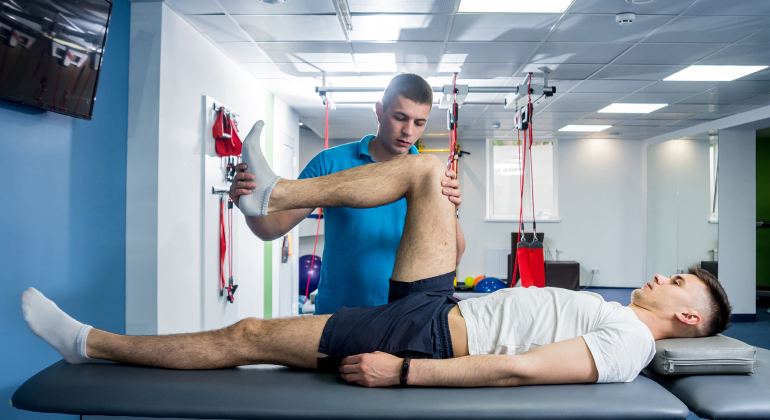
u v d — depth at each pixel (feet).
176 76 9.45
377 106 5.14
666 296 4.61
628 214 25.94
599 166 26.07
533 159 26.37
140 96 8.72
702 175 21.03
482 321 4.16
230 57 12.36
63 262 6.96
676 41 11.11
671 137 23.44
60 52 6.22
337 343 3.93
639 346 3.73
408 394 3.46
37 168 6.42
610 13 9.52
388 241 5.01
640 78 14.26
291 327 4.05
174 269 9.37
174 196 9.36
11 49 5.52
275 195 4.14
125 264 8.64
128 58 8.73
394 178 4.26
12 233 5.98
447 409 3.31
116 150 8.35
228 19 9.85
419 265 4.26
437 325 4.00
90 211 7.61
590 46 11.46
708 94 16.16
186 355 3.99
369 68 13.29
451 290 4.39
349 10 9.42
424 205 4.28
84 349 4.01
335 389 3.55
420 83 4.71
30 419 6.23
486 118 20.57
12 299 5.98
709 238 20.36
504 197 26.43
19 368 6.07
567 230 25.98
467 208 26.20
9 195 5.93
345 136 25.73
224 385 3.62
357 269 4.97
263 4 9.14
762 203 23.81
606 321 3.99
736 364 4.03
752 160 19.98
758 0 8.89
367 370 3.58
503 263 25.53
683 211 22.21
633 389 3.57
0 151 5.79
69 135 7.09
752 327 18.08
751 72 13.62
